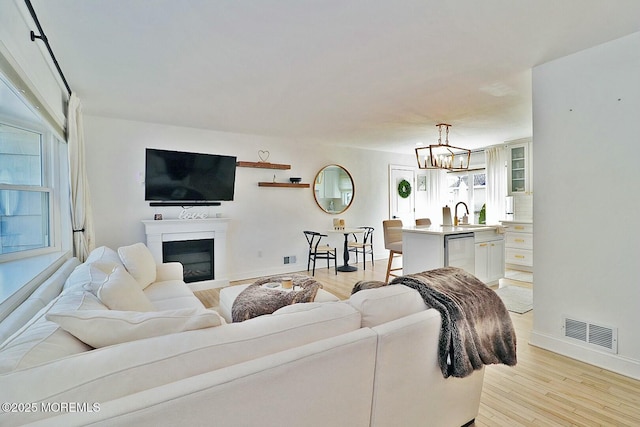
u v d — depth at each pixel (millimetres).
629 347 2199
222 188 4699
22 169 2688
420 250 4168
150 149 4059
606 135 2264
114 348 896
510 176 5777
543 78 2561
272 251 5359
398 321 1339
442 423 1547
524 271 5543
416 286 1592
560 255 2529
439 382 1488
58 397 746
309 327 1159
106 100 3322
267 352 1041
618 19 1929
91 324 1038
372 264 6160
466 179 7145
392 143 5875
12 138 2561
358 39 2119
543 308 2646
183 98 3271
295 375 996
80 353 909
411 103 3492
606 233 2291
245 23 1914
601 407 1873
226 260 4746
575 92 2395
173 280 3229
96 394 781
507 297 4059
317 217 5871
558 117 2494
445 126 4543
